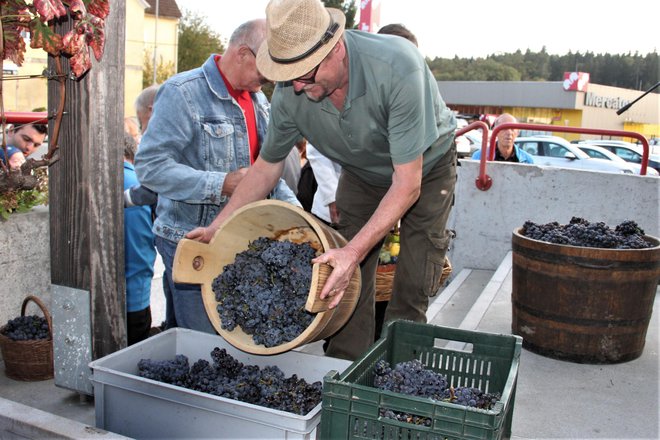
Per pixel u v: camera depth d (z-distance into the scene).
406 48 2.52
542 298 3.67
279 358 2.71
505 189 6.21
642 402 3.15
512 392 2.18
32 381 3.42
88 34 2.39
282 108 2.67
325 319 2.28
